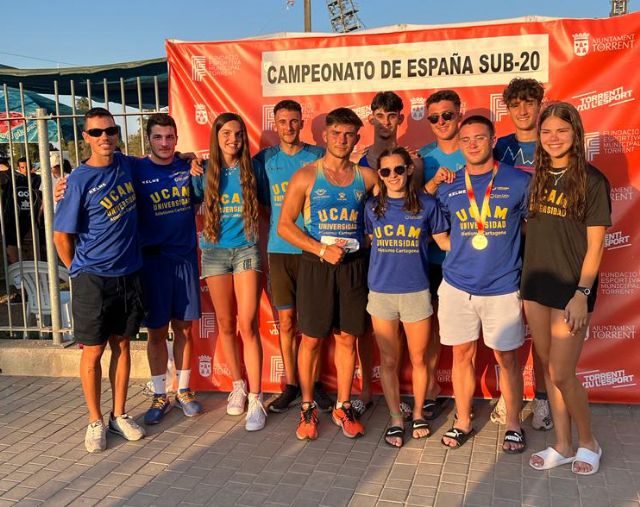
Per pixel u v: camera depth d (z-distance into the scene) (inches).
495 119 169.6
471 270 139.3
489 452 143.0
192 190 166.2
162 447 150.9
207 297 186.9
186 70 184.4
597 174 123.2
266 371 187.5
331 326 149.7
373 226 146.4
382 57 173.9
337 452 145.6
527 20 165.8
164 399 168.6
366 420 163.6
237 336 182.7
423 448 146.3
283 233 150.8
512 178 136.0
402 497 124.1
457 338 143.9
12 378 203.5
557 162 126.3
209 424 164.6
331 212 146.9
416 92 173.3
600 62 162.1
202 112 184.7
